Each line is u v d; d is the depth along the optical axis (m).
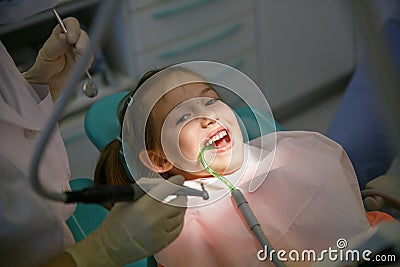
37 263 0.92
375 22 0.49
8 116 0.96
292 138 1.37
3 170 0.88
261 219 1.21
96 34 0.59
